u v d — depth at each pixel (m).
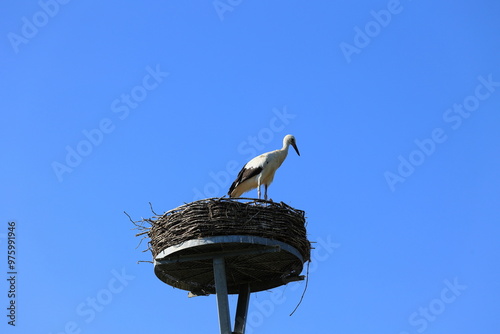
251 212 14.35
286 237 14.52
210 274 15.68
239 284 16.16
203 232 14.02
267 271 15.66
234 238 13.95
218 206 14.23
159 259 14.54
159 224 14.67
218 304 14.16
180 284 15.95
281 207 14.73
